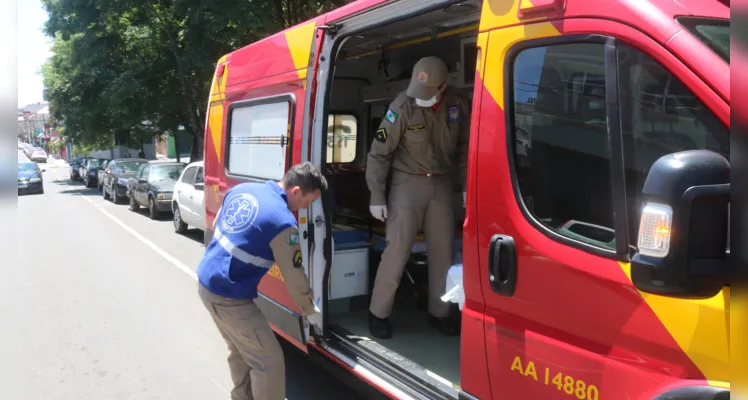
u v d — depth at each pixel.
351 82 5.86
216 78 5.65
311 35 3.85
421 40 4.57
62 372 4.71
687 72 1.74
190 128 19.39
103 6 15.73
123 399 4.23
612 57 1.95
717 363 1.64
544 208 2.20
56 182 34.44
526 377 2.26
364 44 4.95
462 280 2.77
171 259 9.37
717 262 1.46
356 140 6.10
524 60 2.29
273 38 4.45
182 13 12.85
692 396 1.67
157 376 4.64
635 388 1.87
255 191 3.21
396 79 5.45
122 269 8.60
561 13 2.13
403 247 3.73
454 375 3.17
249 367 3.57
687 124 1.76
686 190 1.44
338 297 4.16
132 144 24.06
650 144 1.86
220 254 3.15
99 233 12.30
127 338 5.51
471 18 3.94
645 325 1.83
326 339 3.78
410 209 3.70
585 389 2.02
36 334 5.62
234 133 5.06
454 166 3.92
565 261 2.08
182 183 11.98
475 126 2.49
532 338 2.22
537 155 2.23
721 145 1.67
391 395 3.07
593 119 2.04
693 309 1.70
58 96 22.00
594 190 2.04
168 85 18.25
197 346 5.30
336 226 4.50
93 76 18.12
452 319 3.86
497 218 2.37
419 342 3.73
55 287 7.48
